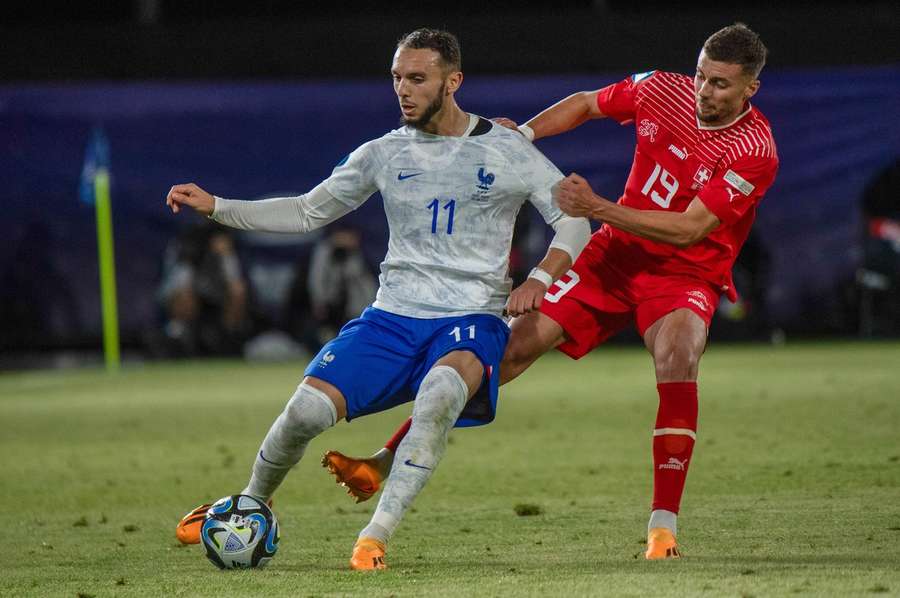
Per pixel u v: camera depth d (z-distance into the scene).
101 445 36.06
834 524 20.83
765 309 73.19
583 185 18.83
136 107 73.38
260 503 18.48
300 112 74.44
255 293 72.69
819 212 72.69
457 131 18.94
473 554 19.19
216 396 51.00
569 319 21.59
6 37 76.75
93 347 72.94
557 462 30.08
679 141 21.03
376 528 17.80
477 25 77.06
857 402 40.66
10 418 44.53
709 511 22.61
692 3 82.62
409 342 18.89
